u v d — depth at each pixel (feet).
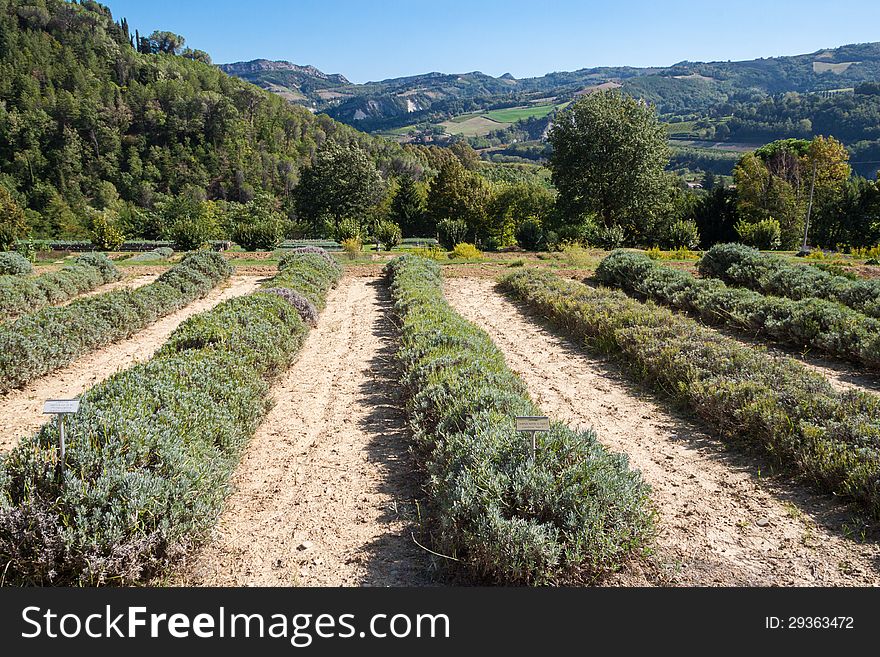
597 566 14.20
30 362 30.32
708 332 33.73
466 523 14.80
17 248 119.96
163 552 14.49
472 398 21.34
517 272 64.90
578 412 26.94
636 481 16.20
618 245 112.88
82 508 13.28
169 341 28.63
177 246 123.34
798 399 22.70
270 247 117.70
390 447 23.06
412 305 43.19
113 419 16.44
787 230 154.30
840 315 36.55
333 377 32.65
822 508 18.03
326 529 17.21
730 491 19.33
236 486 19.92
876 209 141.90
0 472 13.80
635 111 141.38
